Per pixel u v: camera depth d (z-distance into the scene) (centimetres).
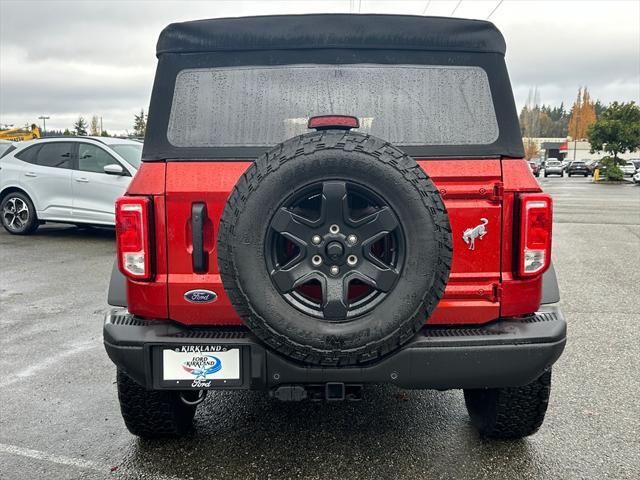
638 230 1298
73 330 528
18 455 302
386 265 227
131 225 251
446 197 250
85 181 991
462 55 268
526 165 256
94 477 280
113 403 368
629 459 297
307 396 250
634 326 536
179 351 247
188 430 329
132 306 258
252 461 295
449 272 228
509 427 298
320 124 246
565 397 375
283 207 225
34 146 1047
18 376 414
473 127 263
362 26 265
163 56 268
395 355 241
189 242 254
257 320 228
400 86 267
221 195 249
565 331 256
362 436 322
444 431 327
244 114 265
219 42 266
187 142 263
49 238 1062
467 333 249
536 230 249
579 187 3347
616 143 3975
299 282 227
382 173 221
